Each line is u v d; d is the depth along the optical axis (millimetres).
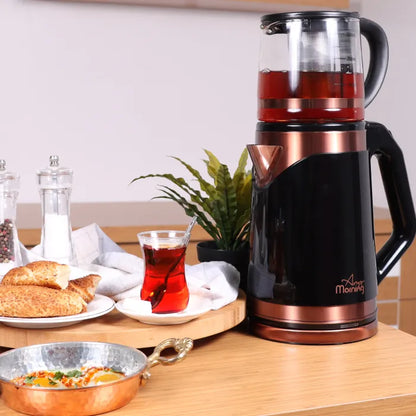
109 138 3658
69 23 3541
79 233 1757
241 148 3879
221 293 1372
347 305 1334
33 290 1249
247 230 1588
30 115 3535
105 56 3609
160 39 3680
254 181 1378
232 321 1351
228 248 1600
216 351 1301
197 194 1593
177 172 3785
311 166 1299
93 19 3572
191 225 1288
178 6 3658
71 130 3604
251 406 1041
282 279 1330
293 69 1304
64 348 1115
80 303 1251
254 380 1150
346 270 1324
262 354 1282
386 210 3461
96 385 975
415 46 3783
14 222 1512
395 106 3930
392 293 3213
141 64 3668
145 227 2877
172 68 3717
